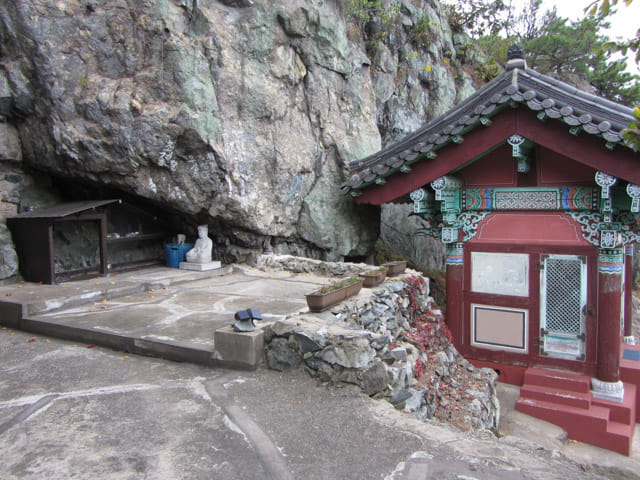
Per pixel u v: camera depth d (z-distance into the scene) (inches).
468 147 262.2
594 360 260.8
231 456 123.4
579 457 226.4
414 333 249.3
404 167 278.8
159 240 407.5
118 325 225.1
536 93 241.4
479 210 288.2
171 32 315.6
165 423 140.7
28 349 210.1
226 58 337.1
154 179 331.6
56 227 343.6
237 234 374.6
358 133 437.7
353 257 460.8
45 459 120.5
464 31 697.0
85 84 311.7
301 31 378.3
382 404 156.8
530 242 274.8
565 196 262.2
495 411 236.7
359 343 167.0
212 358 186.1
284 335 181.0
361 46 471.5
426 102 591.2
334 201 415.8
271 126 368.2
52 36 301.6
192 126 320.2
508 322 283.4
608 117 222.4
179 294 297.9
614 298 251.6
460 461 123.4
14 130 325.7
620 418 247.0
